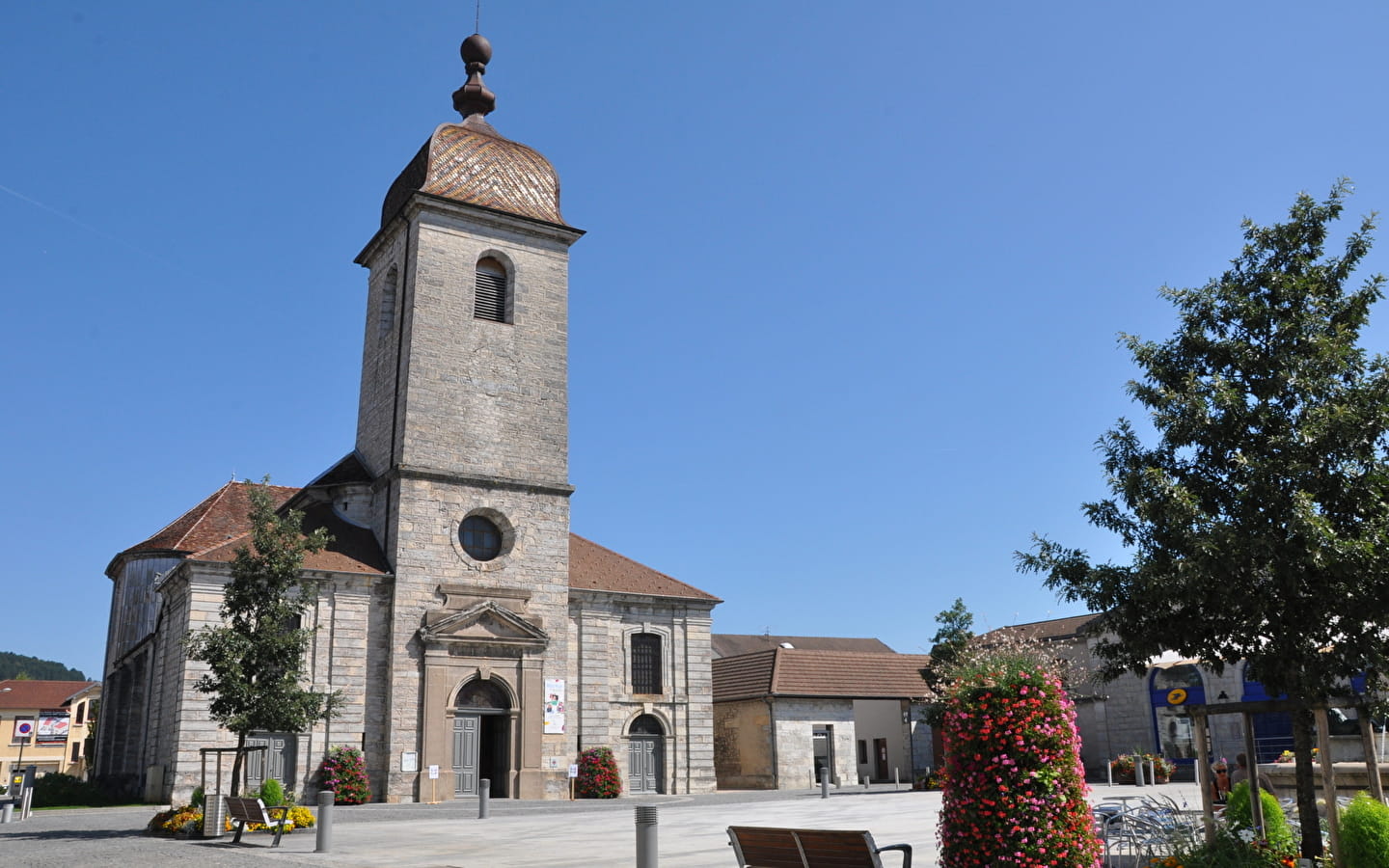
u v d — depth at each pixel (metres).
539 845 20.12
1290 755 22.56
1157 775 38.75
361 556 36.09
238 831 21.69
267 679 25.08
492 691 36.62
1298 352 13.39
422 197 38.75
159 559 46.25
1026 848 11.13
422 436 37.09
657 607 41.22
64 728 51.97
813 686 47.09
